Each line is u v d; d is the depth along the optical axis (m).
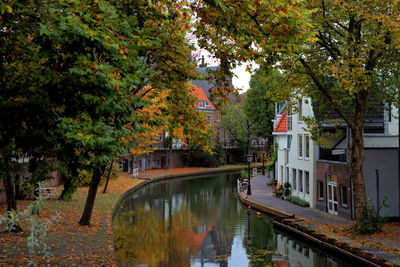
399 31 14.63
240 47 9.16
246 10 8.00
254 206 29.61
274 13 7.84
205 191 40.16
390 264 13.52
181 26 11.09
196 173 59.59
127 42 7.50
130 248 17.81
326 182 25.56
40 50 7.10
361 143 18.56
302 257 16.94
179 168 66.00
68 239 15.45
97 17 6.73
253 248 18.34
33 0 6.80
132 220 24.64
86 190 33.94
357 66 15.64
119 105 6.89
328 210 25.27
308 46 18.22
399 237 17.61
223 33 9.33
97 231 17.55
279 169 36.62
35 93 7.08
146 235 20.53
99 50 6.95
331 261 16.44
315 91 20.20
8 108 6.79
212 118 74.50
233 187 43.91
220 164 72.19
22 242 14.05
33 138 7.43
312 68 18.75
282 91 19.19
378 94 19.14
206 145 12.47
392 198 22.61
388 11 15.13
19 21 7.18
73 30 6.23
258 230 22.16
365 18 15.38
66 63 6.80
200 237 20.22
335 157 25.41
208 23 8.69
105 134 6.39
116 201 28.83
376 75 17.80
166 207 29.95
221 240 19.73
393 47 16.42
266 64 9.42
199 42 9.82
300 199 28.66
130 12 9.37
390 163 22.69
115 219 24.89
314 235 18.56
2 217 5.57
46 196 6.14
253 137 71.75
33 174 7.78
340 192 23.98
